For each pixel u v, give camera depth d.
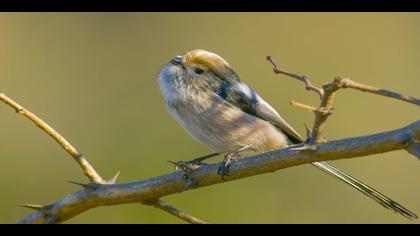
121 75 14.04
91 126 12.95
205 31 14.65
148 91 13.59
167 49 14.49
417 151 5.45
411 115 13.76
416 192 12.58
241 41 14.58
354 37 14.77
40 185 12.13
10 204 11.93
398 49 14.69
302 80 5.70
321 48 14.66
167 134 12.69
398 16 14.99
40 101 13.31
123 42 14.41
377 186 12.69
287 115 13.59
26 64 13.73
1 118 12.73
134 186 6.83
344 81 5.39
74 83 13.67
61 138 6.87
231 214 11.57
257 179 11.95
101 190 6.85
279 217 11.79
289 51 14.53
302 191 11.99
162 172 12.25
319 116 5.73
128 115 13.10
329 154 5.82
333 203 11.98
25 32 14.05
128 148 12.56
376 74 14.45
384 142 5.59
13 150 12.42
